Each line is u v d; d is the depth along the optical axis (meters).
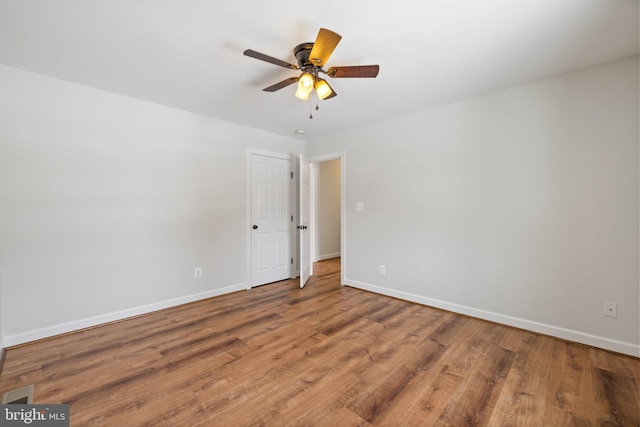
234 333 2.57
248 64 2.24
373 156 3.77
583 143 2.31
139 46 1.99
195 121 3.40
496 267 2.78
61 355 2.18
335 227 6.50
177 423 1.50
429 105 3.12
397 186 3.53
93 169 2.70
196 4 1.56
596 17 1.67
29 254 2.39
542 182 2.51
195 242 3.42
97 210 2.73
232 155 3.77
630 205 2.14
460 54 2.09
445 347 2.31
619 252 2.18
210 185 3.55
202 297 3.49
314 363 2.07
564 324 2.42
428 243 3.26
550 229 2.47
